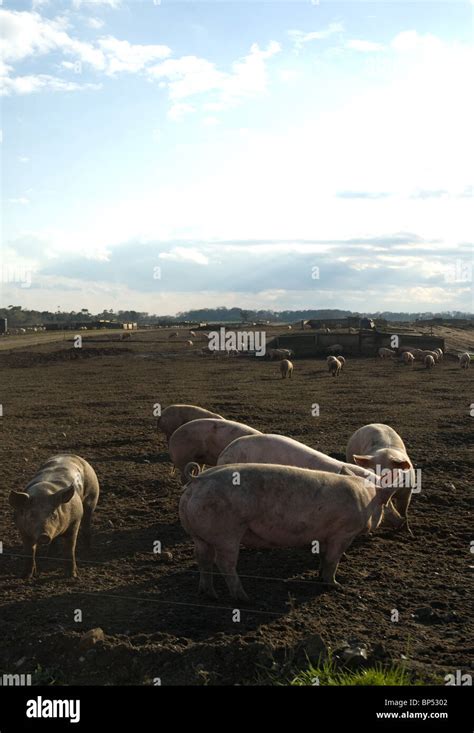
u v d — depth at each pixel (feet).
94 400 74.79
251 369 122.52
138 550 24.77
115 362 141.08
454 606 19.85
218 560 20.36
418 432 50.72
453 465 38.99
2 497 31.83
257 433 30.07
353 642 17.29
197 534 20.36
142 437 49.06
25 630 17.76
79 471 24.23
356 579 22.04
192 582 21.71
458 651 17.01
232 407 66.44
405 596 20.63
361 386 89.76
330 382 96.17
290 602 20.06
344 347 160.56
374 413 62.13
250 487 20.42
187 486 20.86
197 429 30.96
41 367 129.90
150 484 34.45
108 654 16.31
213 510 20.01
